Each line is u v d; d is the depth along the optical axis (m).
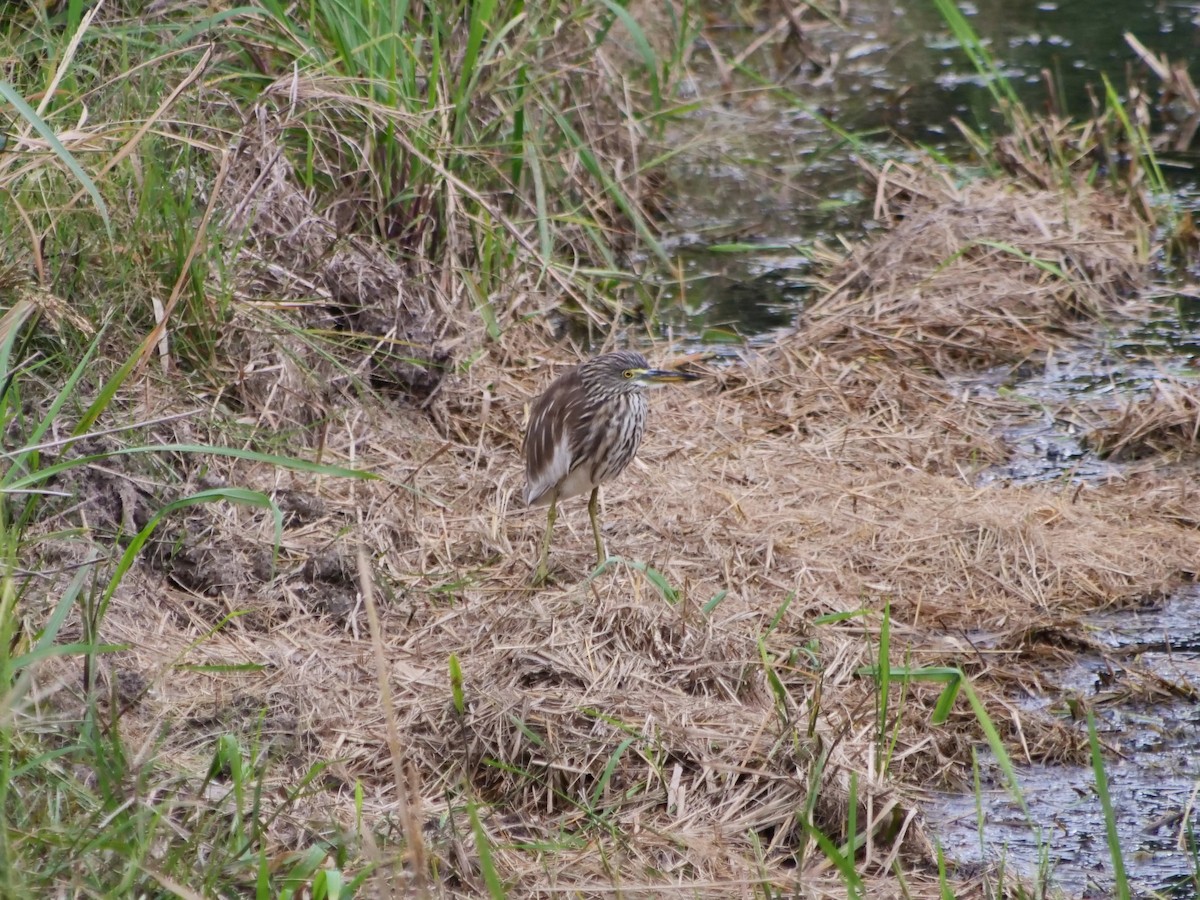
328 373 11.70
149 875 6.15
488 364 13.07
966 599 10.23
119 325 10.27
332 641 9.08
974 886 7.48
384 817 7.54
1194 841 7.62
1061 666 9.59
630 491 11.41
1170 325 14.59
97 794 6.97
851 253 16.02
